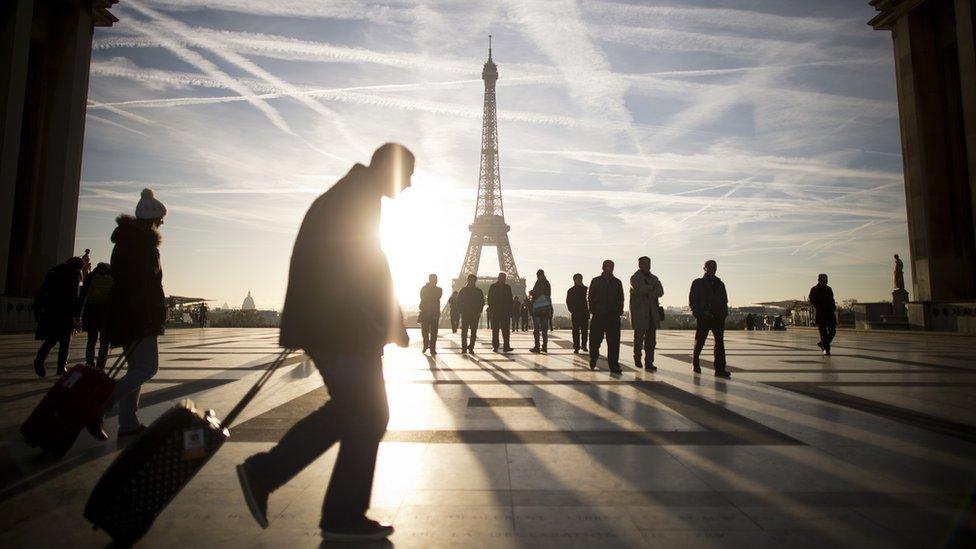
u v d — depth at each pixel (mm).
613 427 6211
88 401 4727
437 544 3178
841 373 11500
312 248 3369
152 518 3141
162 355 14992
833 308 16391
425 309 15836
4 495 3982
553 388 9203
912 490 4129
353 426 3316
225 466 4688
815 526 3434
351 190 3455
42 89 32906
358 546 3150
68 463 4758
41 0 32469
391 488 4156
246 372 11086
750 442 5551
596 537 3264
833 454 5113
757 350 18578
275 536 3309
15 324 27500
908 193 35875
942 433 5957
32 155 32500
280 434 5770
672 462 4844
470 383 9797
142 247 5641
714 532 3338
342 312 3303
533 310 17141
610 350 11641
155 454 3156
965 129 31203
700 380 10352
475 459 4930
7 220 27391
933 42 35438
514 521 3516
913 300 35250
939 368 12492
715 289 11156
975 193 30562
